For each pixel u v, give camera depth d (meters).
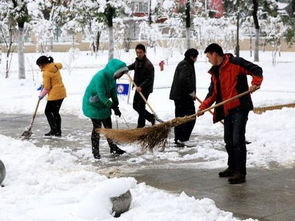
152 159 8.84
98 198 5.46
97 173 7.72
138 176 7.71
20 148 8.89
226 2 32.66
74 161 8.67
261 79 6.97
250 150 9.23
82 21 28.33
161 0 31.64
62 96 11.05
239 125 7.17
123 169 8.18
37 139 10.83
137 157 9.01
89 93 8.94
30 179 6.94
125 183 5.62
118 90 15.24
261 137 10.31
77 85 21.45
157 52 40.69
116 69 8.82
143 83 10.70
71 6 26.50
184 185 7.17
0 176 6.64
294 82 23.02
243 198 6.50
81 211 5.44
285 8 43.53
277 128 11.21
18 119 13.84
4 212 5.62
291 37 30.88
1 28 26.45
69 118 13.73
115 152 9.21
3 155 8.40
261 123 11.55
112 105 8.89
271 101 15.05
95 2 24.48
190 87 9.80
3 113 14.99
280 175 7.63
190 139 10.52
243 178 7.25
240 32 40.06
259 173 7.76
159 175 7.76
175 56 37.22
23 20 23.53
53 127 11.12
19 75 23.62
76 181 6.90
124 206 5.51
